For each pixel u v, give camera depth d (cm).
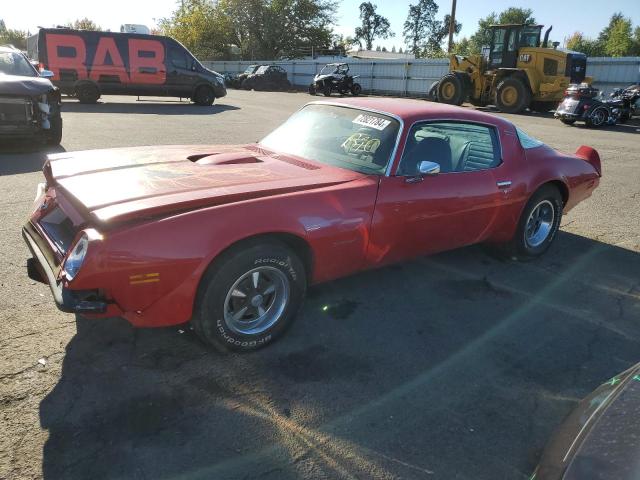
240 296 293
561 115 1675
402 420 257
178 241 261
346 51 5956
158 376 280
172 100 2192
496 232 441
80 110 1564
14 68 932
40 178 672
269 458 228
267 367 294
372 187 338
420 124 373
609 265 483
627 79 2331
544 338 344
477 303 391
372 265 359
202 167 342
